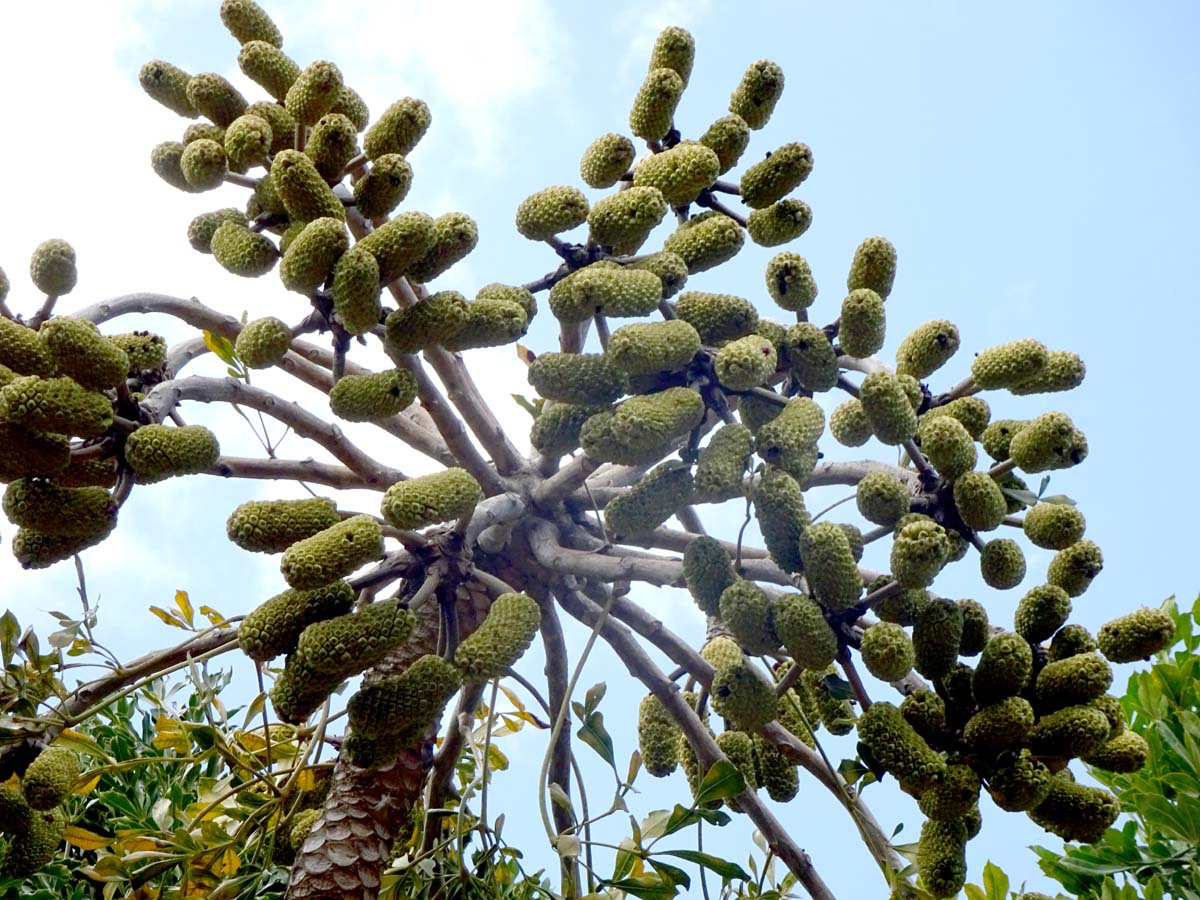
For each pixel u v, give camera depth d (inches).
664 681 65.8
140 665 66.1
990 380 58.6
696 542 56.6
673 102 62.6
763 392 57.1
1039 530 56.1
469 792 65.5
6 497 51.1
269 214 57.3
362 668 49.3
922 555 51.2
